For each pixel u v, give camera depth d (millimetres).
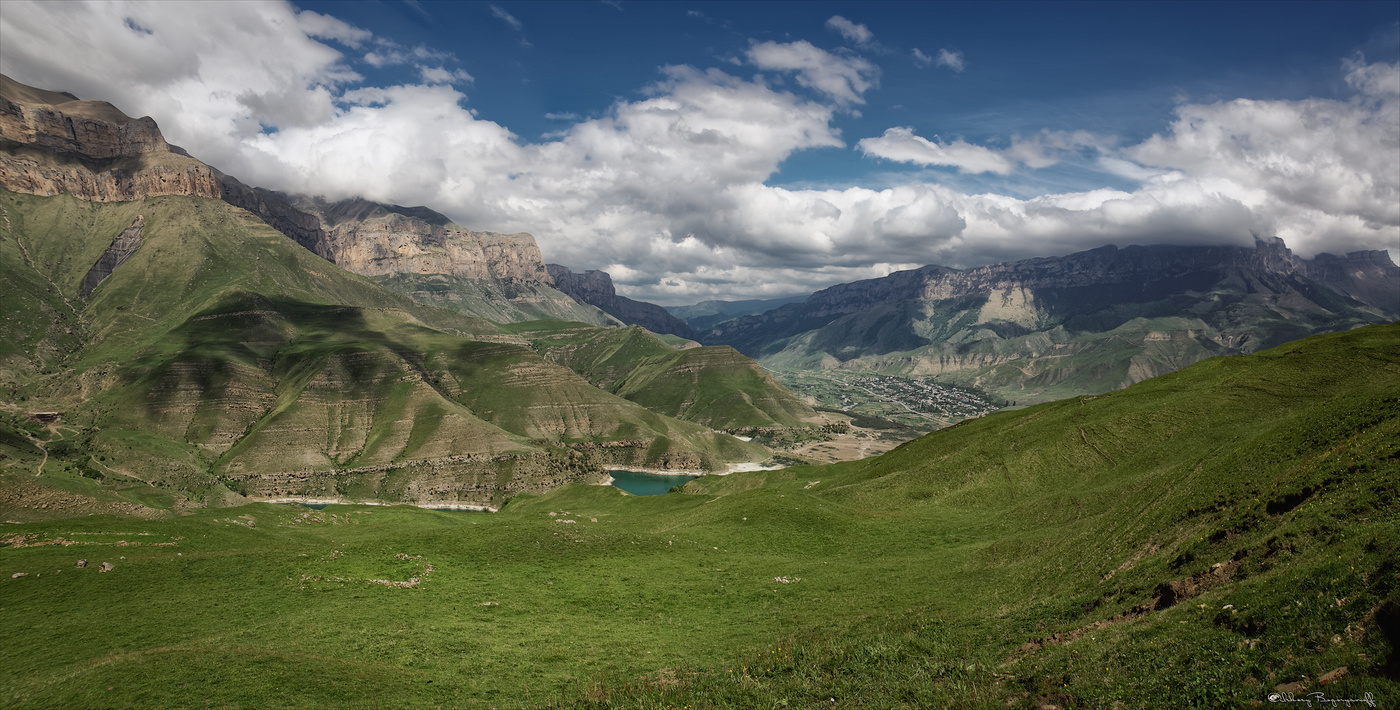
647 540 87062
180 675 42625
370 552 78625
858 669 37031
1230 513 43656
